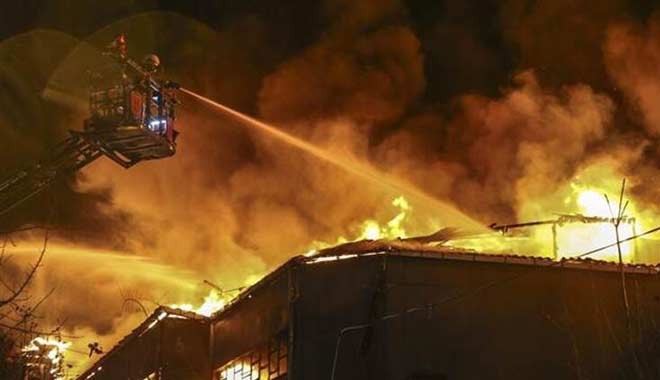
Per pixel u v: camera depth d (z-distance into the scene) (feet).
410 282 59.82
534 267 61.00
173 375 74.18
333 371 59.47
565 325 59.77
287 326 62.80
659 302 60.59
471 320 59.41
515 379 58.29
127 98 53.47
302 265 62.85
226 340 72.90
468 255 60.59
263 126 117.91
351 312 60.34
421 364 58.08
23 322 43.24
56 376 49.55
